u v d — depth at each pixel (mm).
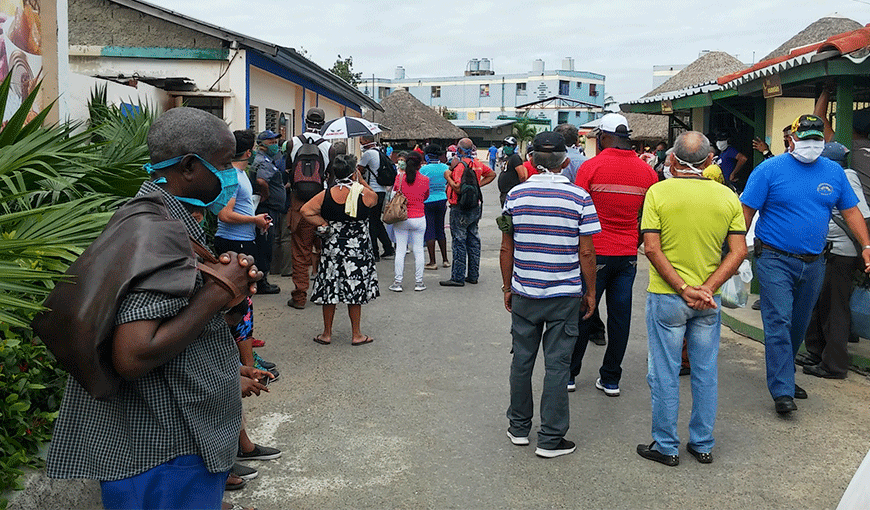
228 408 2229
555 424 4414
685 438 4742
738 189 10727
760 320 7270
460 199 9617
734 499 3922
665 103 11922
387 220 9055
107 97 8805
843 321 5781
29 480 3502
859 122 6484
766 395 5527
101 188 5004
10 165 4004
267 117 14641
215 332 2199
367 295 6754
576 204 4406
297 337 7066
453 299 8992
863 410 5199
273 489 4004
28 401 3738
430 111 39281
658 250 4281
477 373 6027
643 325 7676
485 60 88562
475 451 4523
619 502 3887
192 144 2127
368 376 5918
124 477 2064
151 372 2051
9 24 6324
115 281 1871
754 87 8031
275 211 9148
